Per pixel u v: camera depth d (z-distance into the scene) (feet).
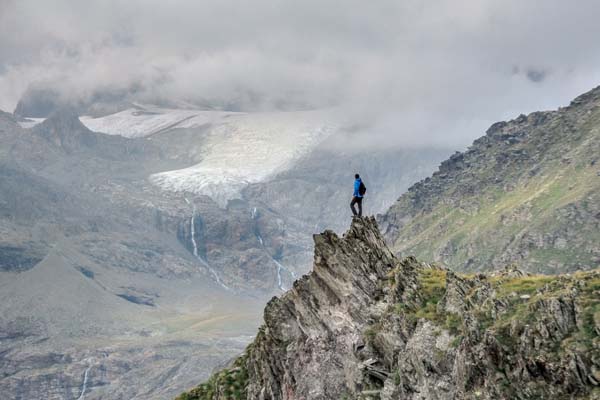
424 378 185.88
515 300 179.93
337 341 232.53
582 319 159.74
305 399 232.12
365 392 206.08
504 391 160.97
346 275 241.14
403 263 230.89
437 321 196.34
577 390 149.89
